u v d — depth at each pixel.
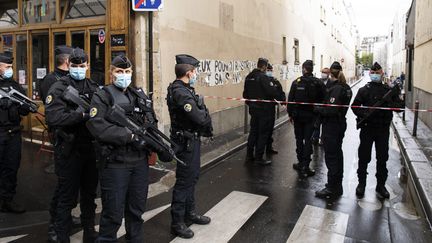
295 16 18.23
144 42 6.96
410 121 13.49
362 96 5.47
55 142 3.65
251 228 4.43
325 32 28.81
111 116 3.06
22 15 8.59
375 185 6.16
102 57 7.33
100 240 3.27
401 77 26.06
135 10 6.74
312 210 5.02
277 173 6.82
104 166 3.18
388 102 5.31
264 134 7.34
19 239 3.97
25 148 7.50
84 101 3.48
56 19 7.99
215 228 4.41
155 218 4.66
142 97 3.41
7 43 8.80
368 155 5.56
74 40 7.73
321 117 5.63
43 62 8.20
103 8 7.38
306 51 21.22
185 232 4.13
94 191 3.84
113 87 3.24
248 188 5.94
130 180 3.34
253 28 12.46
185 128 4.08
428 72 11.96
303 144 6.98
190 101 3.94
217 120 9.92
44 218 4.48
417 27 14.98
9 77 4.55
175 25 7.74
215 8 9.61
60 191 3.66
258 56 13.03
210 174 6.73
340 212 4.96
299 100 6.59
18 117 4.57
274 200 5.40
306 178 6.51
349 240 4.16
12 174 4.57
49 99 3.43
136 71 6.99
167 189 5.77
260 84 7.21
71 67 3.60
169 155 3.57
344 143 9.80
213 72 9.59
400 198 5.57
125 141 3.10
